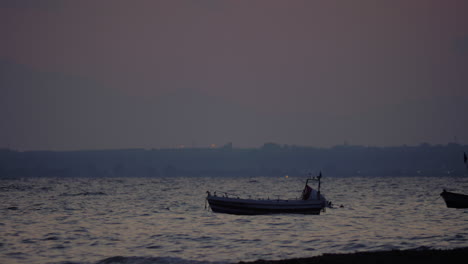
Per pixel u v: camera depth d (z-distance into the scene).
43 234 52.28
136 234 52.25
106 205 96.12
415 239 47.50
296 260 34.72
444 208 83.06
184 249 43.34
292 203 66.38
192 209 84.94
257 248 43.56
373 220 64.25
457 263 32.59
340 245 44.75
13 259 39.38
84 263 37.69
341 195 137.75
